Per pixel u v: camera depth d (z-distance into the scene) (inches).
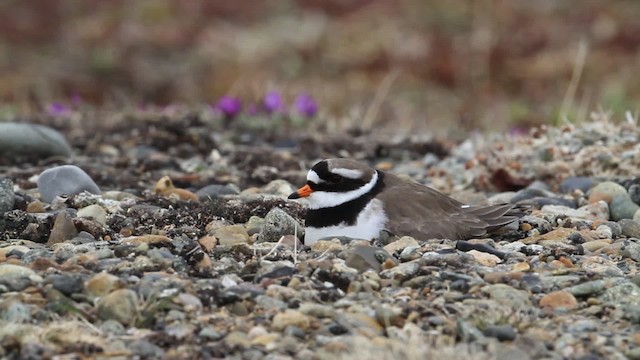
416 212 414.6
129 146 649.6
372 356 292.4
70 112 769.6
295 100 850.8
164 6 1209.4
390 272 362.3
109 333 313.7
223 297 333.7
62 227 409.1
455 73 1020.5
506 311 327.3
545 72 1024.2
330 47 1100.5
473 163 568.4
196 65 1079.6
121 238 409.4
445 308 331.6
